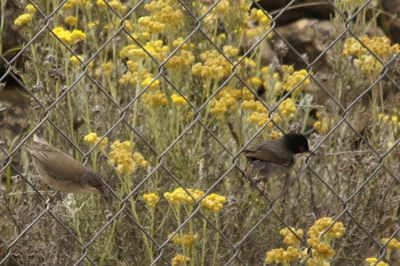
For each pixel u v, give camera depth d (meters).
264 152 8.98
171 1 10.45
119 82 9.95
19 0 10.87
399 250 9.82
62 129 9.55
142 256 8.82
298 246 7.64
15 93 13.27
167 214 8.59
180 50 10.12
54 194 8.50
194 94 10.41
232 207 8.27
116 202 9.23
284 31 14.83
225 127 10.21
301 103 11.23
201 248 8.97
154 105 8.89
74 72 9.83
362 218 9.69
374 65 10.08
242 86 9.63
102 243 9.09
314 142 10.22
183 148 9.35
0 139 11.87
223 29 11.21
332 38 12.57
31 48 9.88
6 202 8.57
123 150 7.82
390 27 14.62
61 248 8.73
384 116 11.05
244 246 9.24
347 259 9.33
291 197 9.88
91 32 10.75
